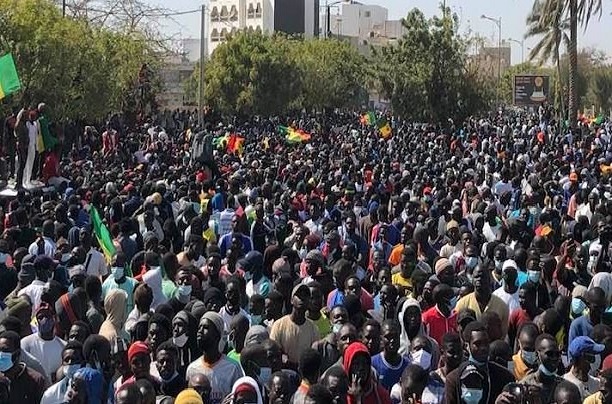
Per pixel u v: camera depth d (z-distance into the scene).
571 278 10.30
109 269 11.18
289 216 14.87
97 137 31.78
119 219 13.38
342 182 18.50
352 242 11.92
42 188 18.50
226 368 6.92
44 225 11.99
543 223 13.93
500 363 7.09
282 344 7.93
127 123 41.22
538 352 6.83
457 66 39.25
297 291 7.94
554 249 12.45
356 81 64.88
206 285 9.74
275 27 96.00
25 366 6.83
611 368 6.51
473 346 6.66
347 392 6.32
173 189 17.19
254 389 6.09
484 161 24.72
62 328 8.27
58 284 8.97
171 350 6.82
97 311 8.72
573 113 40.19
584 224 13.26
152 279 9.46
